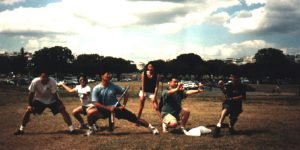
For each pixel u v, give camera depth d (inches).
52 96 434.9
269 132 446.0
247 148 350.9
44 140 390.0
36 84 426.6
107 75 420.2
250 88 2315.5
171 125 424.5
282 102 1133.7
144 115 642.2
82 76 465.7
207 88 2864.2
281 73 5531.5
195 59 6318.9
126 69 6633.9
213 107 849.5
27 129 465.7
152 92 489.4
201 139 394.6
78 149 343.9
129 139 392.2
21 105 877.8
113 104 422.6
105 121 542.6
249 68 5644.7
